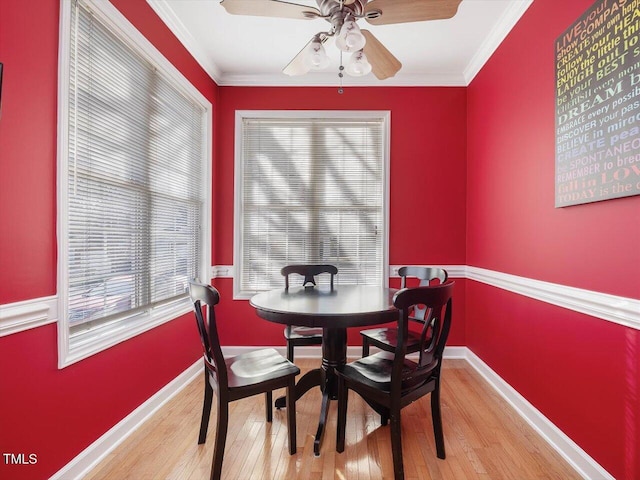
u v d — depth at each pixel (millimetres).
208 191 3039
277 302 1909
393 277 3234
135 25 1987
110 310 1847
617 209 1426
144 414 2078
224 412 1521
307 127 3295
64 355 1478
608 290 1471
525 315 2158
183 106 2674
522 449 1801
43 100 1390
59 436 1467
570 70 1686
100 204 1765
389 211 3225
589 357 1590
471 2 2215
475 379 2732
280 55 2912
